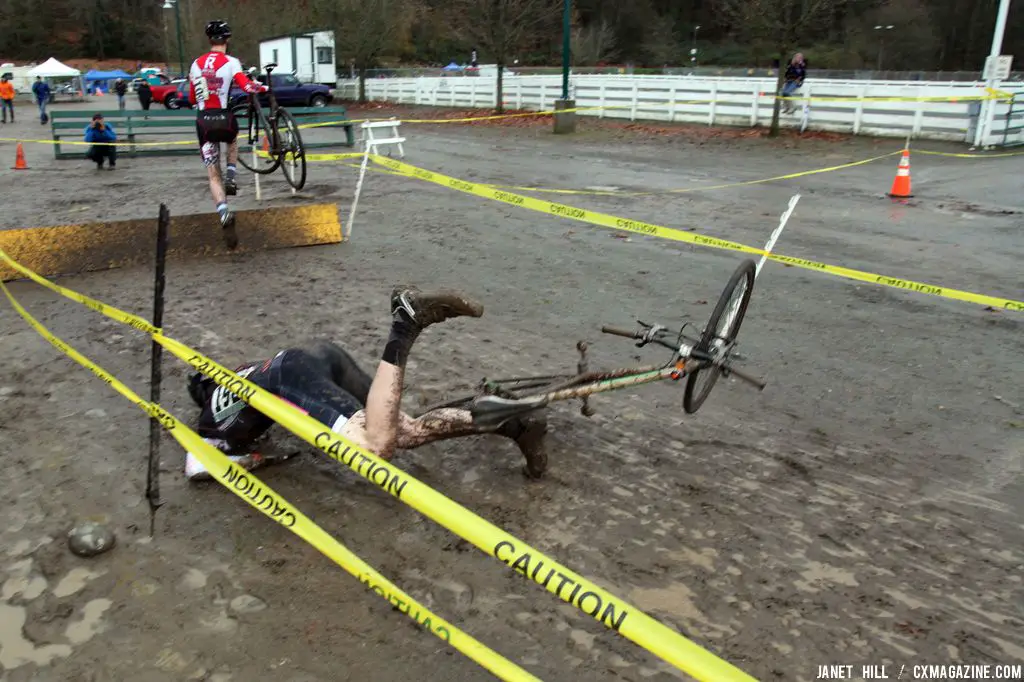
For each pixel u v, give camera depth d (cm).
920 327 604
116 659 271
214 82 794
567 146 1850
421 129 2366
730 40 5556
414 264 790
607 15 5938
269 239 852
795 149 1686
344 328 602
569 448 416
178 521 349
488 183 1292
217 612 294
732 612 294
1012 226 952
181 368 519
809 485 381
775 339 579
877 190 1203
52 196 1209
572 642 279
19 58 7919
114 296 680
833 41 4572
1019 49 4341
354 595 303
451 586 308
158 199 1179
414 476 388
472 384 495
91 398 473
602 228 951
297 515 275
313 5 4000
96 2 8056
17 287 704
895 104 1764
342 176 1403
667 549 331
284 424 272
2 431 431
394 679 262
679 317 624
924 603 299
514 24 2823
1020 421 448
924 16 4303
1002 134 1620
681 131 2058
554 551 329
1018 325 607
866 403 472
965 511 359
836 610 295
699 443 422
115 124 1733
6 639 280
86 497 367
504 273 755
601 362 531
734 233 916
